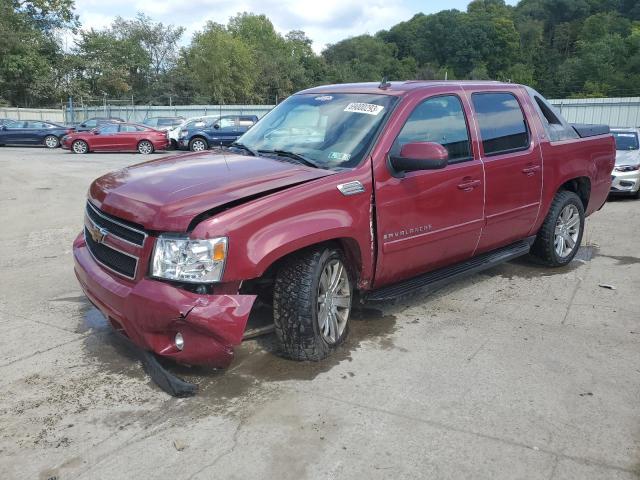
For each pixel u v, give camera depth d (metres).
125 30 67.88
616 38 80.12
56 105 49.31
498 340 4.39
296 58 82.44
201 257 3.29
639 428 3.24
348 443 3.06
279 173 3.89
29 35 48.69
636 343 4.36
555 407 3.44
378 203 4.11
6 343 4.33
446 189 4.61
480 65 95.50
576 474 2.84
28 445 3.05
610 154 6.78
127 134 24.69
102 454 2.98
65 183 13.66
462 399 3.51
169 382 3.52
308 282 3.72
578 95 68.38
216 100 60.91
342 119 4.52
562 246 6.23
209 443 3.06
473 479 2.79
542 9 121.00
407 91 4.62
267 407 3.40
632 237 7.98
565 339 4.42
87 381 3.73
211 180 3.74
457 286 5.68
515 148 5.39
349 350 4.17
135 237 3.50
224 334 3.32
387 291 4.45
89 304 5.19
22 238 7.95
